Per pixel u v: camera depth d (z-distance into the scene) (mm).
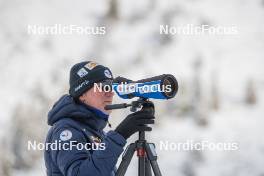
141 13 65250
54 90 48844
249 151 36406
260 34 62469
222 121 43812
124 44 59562
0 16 68812
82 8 68188
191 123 42562
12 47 61344
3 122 41000
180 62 55812
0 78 54156
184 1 67688
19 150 34625
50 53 59531
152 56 57219
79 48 59625
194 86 47094
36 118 38000
